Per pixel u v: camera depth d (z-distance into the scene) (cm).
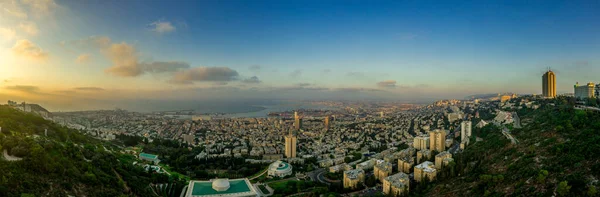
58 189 16400
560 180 17750
